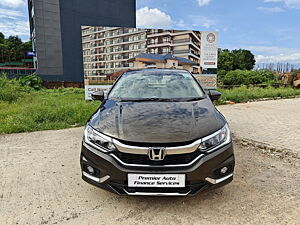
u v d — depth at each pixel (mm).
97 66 9859
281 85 18016
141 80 3416
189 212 2184
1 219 2100
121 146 2027
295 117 6742
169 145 1994
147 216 2131
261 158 3559
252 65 52125
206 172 2049
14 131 5102
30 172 3068
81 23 24859
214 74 10219
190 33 9852
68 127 5578
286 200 2387
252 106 9031
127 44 10344
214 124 2275
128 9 27938
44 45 23422
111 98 3041
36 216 2143
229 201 2363
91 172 2230
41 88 18156
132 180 2012
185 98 2916
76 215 2156
